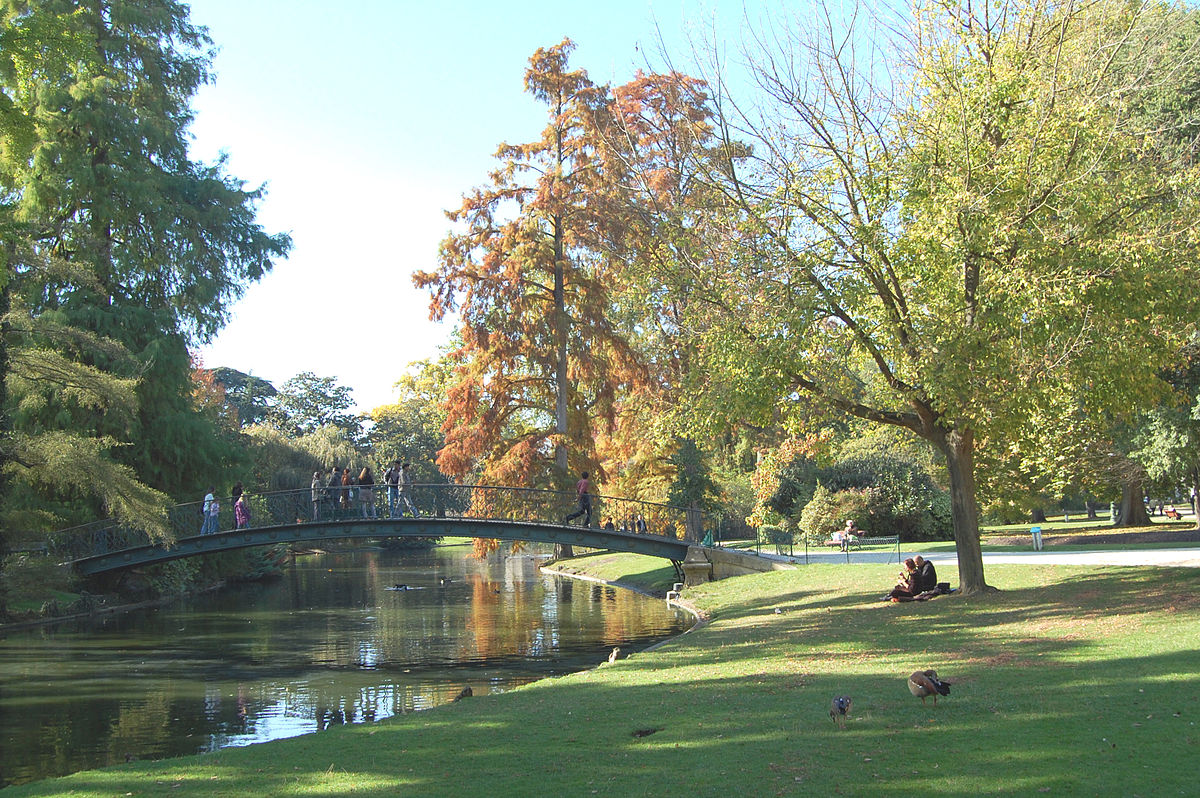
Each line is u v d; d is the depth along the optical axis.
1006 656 12.31
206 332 37.09
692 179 20.11
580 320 39.50
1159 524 41.47
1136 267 15.11
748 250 18.03
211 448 36.00
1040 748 7.68
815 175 17.67
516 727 10.08
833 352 18.73
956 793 6.67
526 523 31.11
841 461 41.31
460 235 39.75
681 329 21.78
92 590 32.59
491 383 39.72
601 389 40.47
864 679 11.55
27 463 26.77
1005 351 15.66
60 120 31.67
